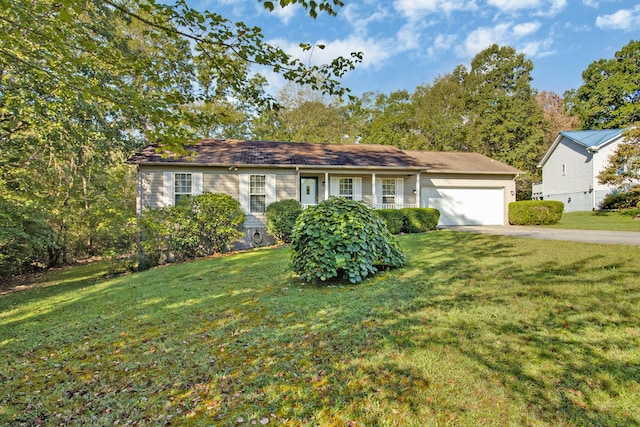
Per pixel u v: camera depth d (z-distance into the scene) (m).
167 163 11.55
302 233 5.57
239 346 3.21
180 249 10.51
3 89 7.10
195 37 3.22
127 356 3.23
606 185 18.34
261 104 3.89
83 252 15.02
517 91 28.20
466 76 30.16
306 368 2.67
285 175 12.93
